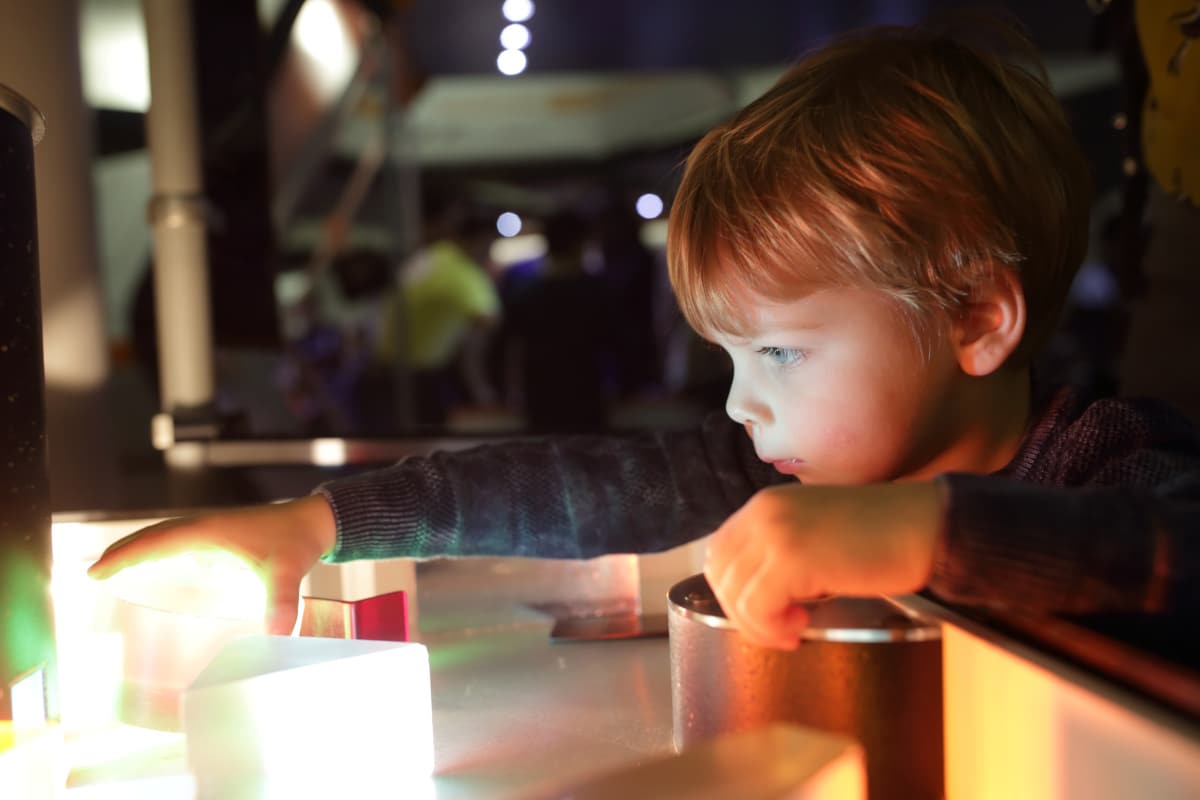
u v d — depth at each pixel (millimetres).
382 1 2785
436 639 670
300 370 4570
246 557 571
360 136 4586
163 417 1454
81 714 497
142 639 487
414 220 5531
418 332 5402
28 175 399
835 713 330
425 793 394
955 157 580
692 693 362
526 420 4828
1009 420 645
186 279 1496
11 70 1191
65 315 1217
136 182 2412
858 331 571
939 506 358
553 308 4730
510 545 712
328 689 387
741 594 347
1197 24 1126
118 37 2203
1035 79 667
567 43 4051
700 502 750
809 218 563
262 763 375
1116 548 344
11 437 374
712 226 600
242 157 1895
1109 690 263
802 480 612
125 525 582
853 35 712
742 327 598
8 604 367
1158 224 1227
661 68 4391
